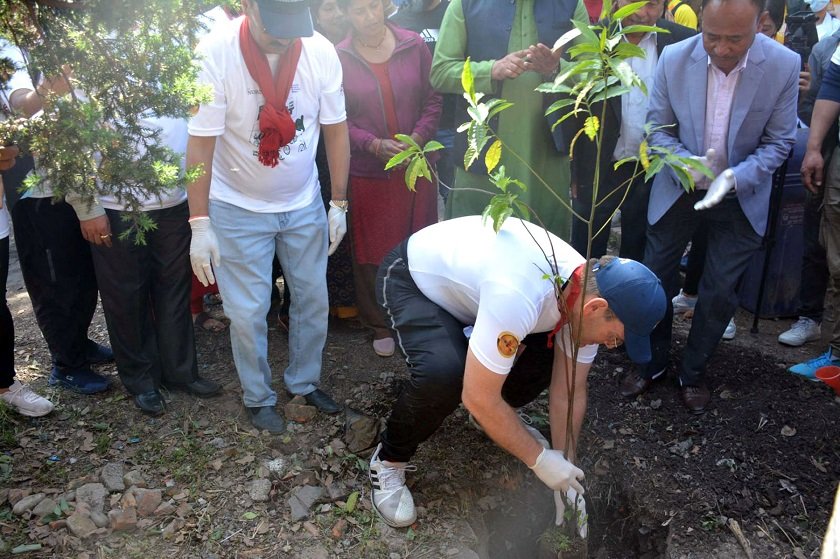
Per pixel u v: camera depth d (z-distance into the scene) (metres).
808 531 2.79
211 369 3.75
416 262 2.70
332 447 3.17
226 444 3.18
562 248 2.46
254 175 2.94
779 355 3.90
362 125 3.60
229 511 2.84
